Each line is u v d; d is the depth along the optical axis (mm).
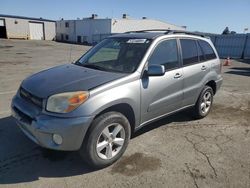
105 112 3420
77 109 3096
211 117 5785
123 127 3619
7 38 47625
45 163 3596
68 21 57719
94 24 51469
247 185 3270
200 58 5203
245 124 5414
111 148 3537
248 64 19219
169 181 3299
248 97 7793
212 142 4473
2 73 10664
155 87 4016
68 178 3285
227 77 11898
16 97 3773
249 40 25406
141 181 3279
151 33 4641
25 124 3283
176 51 4586
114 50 4410
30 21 51000
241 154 4074
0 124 4828
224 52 27938
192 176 3426
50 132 3043
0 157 3699
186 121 5418
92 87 3273
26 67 12766
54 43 42750
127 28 50312
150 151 4043
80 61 4629
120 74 3691
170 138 4551
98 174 3395
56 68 4289
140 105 3818
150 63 4016
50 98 3150
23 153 3824
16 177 3262
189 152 4066
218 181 3340
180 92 4609
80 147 3229
